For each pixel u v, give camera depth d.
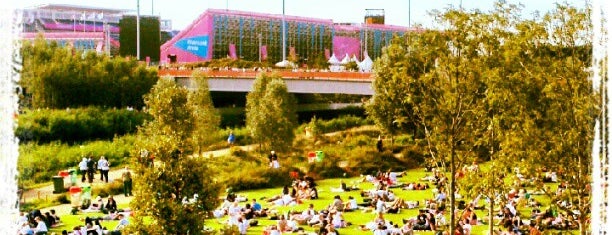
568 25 26.81
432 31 31.61
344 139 75.12
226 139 74.94
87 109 82.56
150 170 24.27
